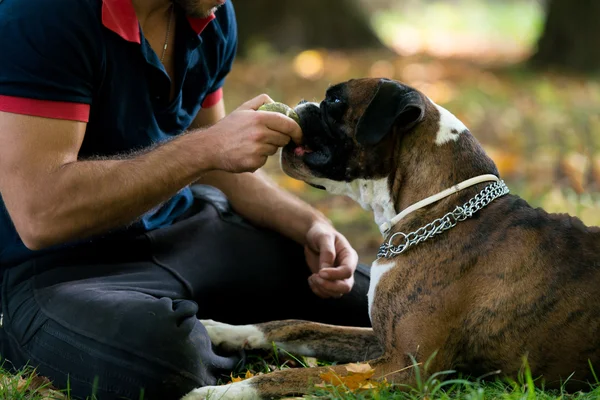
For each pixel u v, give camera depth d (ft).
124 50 13.64
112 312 12.58
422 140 13.94
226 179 16.44
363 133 13.44
